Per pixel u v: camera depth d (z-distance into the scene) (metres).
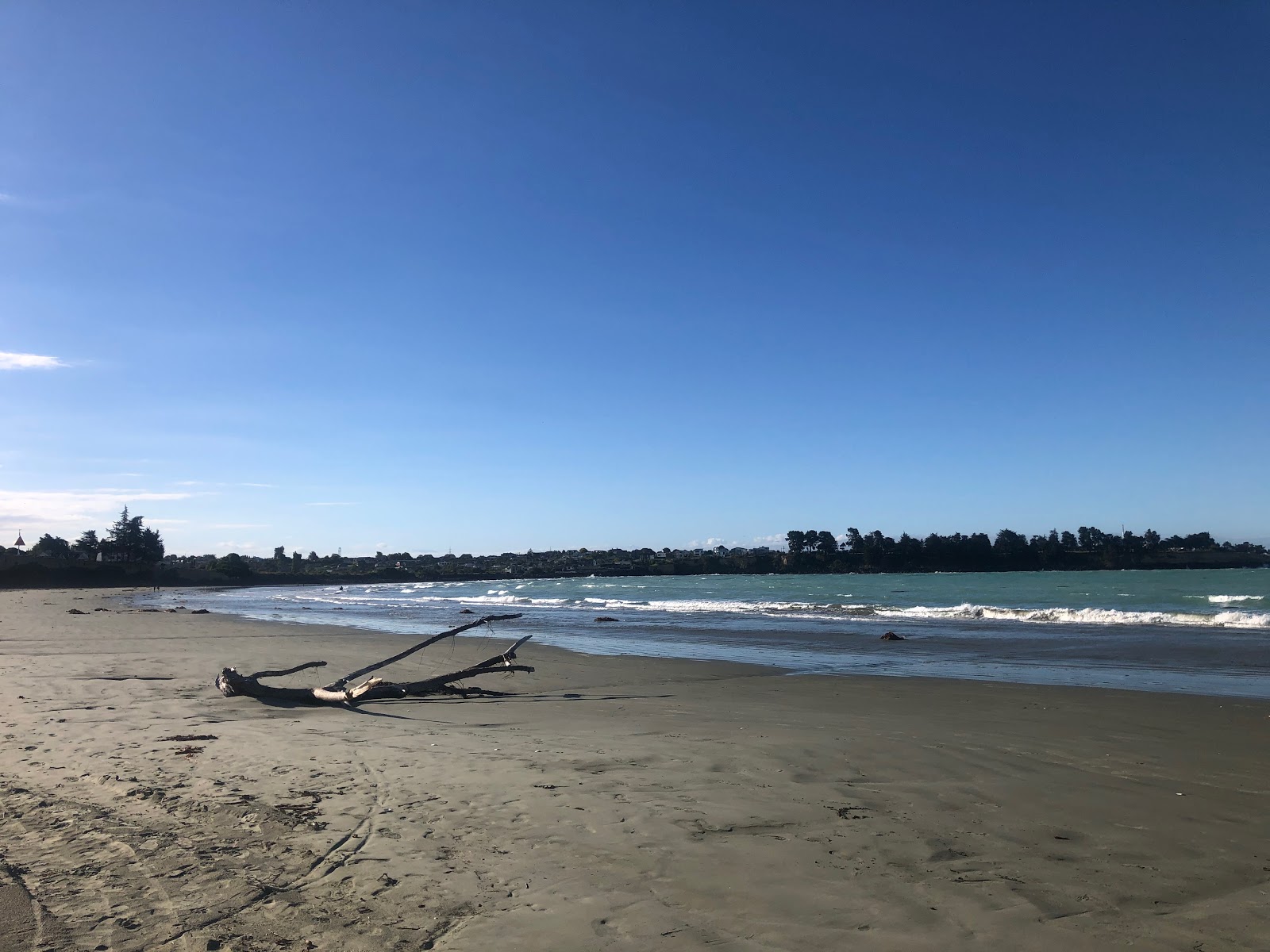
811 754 7.23
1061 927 3.68
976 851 4.69
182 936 3.58
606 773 6.54
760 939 3.56
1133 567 116.38
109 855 4.61
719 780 6.31
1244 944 3.50
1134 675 13.35
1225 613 24.53
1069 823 5.23
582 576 156.50
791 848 4.73
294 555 178.62
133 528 146.38
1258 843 4.84
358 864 4.46
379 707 10.64
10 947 3.46
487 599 52.81
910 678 13.28
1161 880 4.25
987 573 117.00
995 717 9.30
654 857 4.58
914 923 3.73
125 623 29.61
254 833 5.00
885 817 5.35
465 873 4.32
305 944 3.51
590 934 3.61
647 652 18.25
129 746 7.69
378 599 58.00
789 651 18.00
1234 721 8.93
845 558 134.50
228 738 8.12
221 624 29.55
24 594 74.19
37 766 6.81
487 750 7.47
